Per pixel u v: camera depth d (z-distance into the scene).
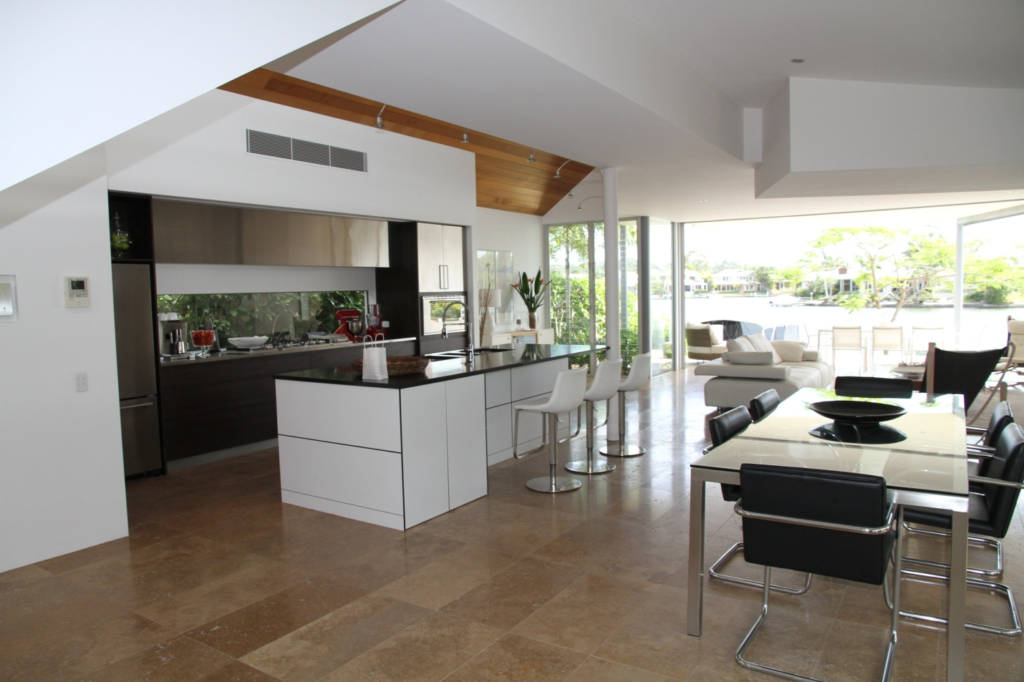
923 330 11.30
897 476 2.36
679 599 2.94
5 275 3.30
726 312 13.37
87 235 3.60
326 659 2.50
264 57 2.27
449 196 7.06
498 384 5.30
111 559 3.48
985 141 5.29
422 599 2.98
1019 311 9.30
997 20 3.95
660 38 4.34
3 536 3.33
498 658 2.48
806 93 5.34
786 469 2.22
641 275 10.45
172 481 4.91
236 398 5.56
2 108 1.78
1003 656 2.43
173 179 4.70
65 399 3.54
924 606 2.84
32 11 1.83
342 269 6.99
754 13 3.92
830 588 3.04
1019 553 3.39
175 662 2.50
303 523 4.00
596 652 2.51
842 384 4.24
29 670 2.46
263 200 5.24
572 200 10.02
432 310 6.98
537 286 9.91
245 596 3.04
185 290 5.72
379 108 5.86
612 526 3.87
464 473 4.30
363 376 4.04
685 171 6.61
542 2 3.15
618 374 5.09
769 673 2.36
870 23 4.04
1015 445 2.49
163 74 2.04
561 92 3.81
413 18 2.74
